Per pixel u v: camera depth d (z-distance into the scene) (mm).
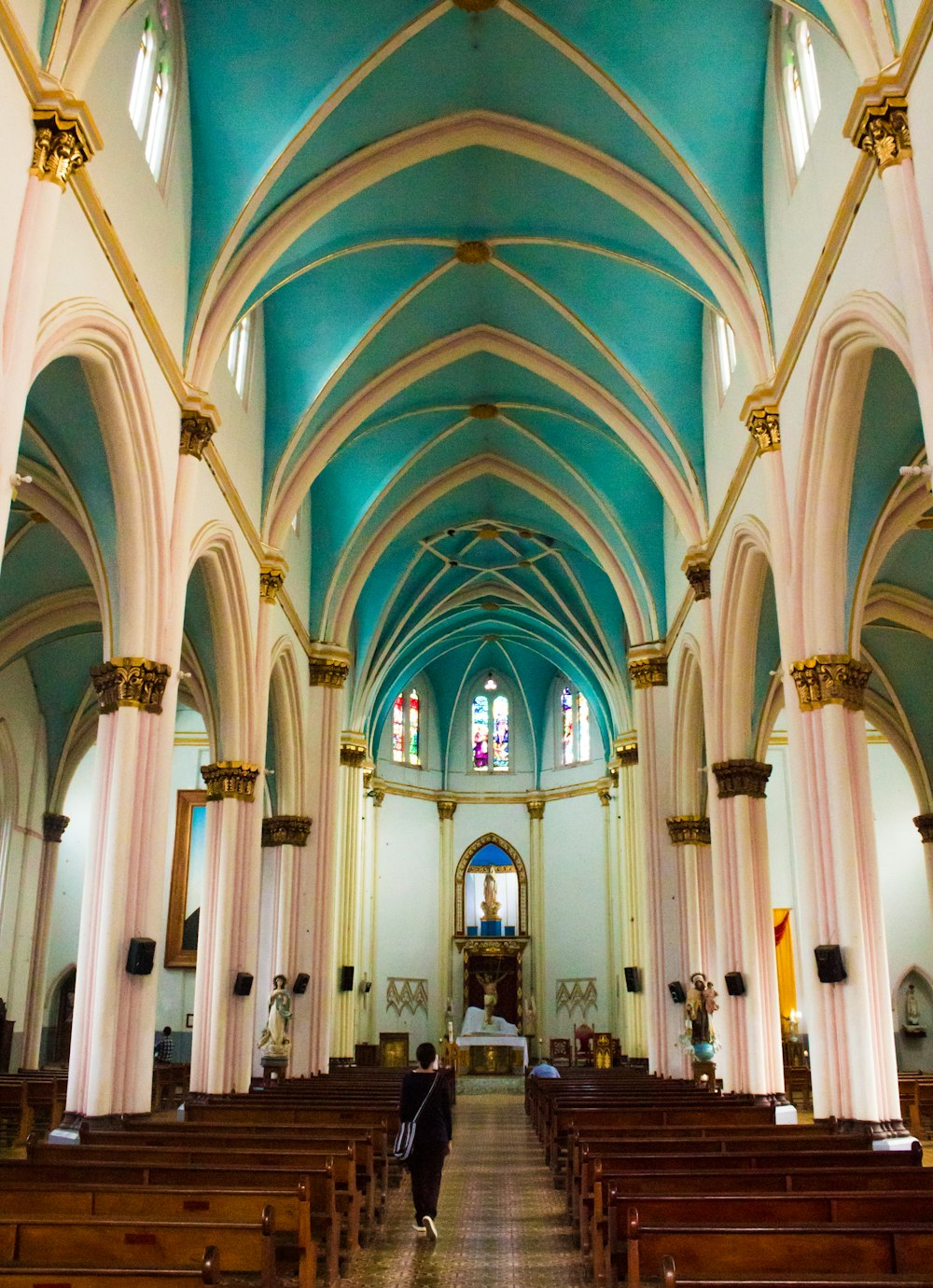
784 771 31672
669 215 15812
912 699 24422
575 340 20750
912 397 12977
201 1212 6957
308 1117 12992
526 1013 37531
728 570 17875
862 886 12633
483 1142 17703
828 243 11836
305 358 20281
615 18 14141
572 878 38312
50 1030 29141
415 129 16016
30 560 20391
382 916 37375
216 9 13812
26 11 9609
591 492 25094
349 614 25656
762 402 14734
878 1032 12188
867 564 13805
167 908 31141
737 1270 5789
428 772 40219
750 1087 17094
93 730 27641
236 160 15055
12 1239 5930
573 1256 9148
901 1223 6488
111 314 11523
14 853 25625
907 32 9719
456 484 26359
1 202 9102
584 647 33000
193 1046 17359
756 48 14258
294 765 23875
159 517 13672
